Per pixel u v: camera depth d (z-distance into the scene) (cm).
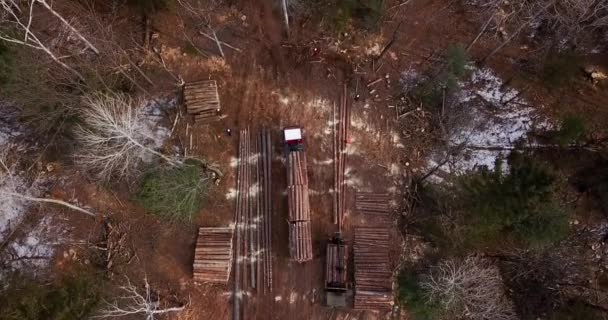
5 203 3112
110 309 2666
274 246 3105
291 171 3066
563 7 3400
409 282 2986
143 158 3100
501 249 3094
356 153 3269
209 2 3478
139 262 3045
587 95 3369
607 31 3406
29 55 2767
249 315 3009
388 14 3475
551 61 3412
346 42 3453
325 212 3167
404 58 3444
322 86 3372
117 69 3131
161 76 3369
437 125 3322
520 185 2759
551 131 3322
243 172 3203
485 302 2844
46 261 3039
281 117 3309
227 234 3059
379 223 3166
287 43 3447
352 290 3031
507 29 3456
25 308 2470
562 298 3052
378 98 3366
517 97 3394
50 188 3161
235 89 3369
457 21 3478
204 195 3125
